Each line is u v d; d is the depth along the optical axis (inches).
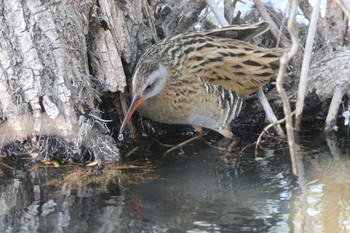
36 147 441.1
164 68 451.2
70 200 385.4
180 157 450.6
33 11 414.3
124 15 450.6
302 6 519.2
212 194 393.7
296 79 494.6
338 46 506.6
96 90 442.3
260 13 503.2
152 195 392.2
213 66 461.1
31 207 377.4
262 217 363.9
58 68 423.8
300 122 485.1
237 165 436.1
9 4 413.4
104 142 439.8
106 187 403.9
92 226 353.7
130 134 471.8
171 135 489.7
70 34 425.4
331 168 426.0
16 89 428.8
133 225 355.9
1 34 419.5
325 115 506.0
